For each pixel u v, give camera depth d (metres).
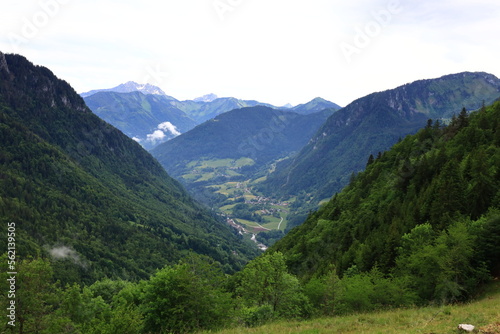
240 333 33.09
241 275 66.38
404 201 89.38
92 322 44.56
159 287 39.06
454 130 123.69
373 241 75.06
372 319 34.28
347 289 49.16
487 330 23.50
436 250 46.62
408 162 104.38
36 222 195.38
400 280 47.88
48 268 46.28
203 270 40.97
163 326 37.31
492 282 45.53
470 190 67.81
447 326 26.19
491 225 49.78
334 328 31.53
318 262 98.06
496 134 89.69
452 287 42.28
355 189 140.00
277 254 54.50
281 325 37.19
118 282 93.38
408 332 25.66
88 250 199.38
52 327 43.84
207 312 38.50
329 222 120.06
